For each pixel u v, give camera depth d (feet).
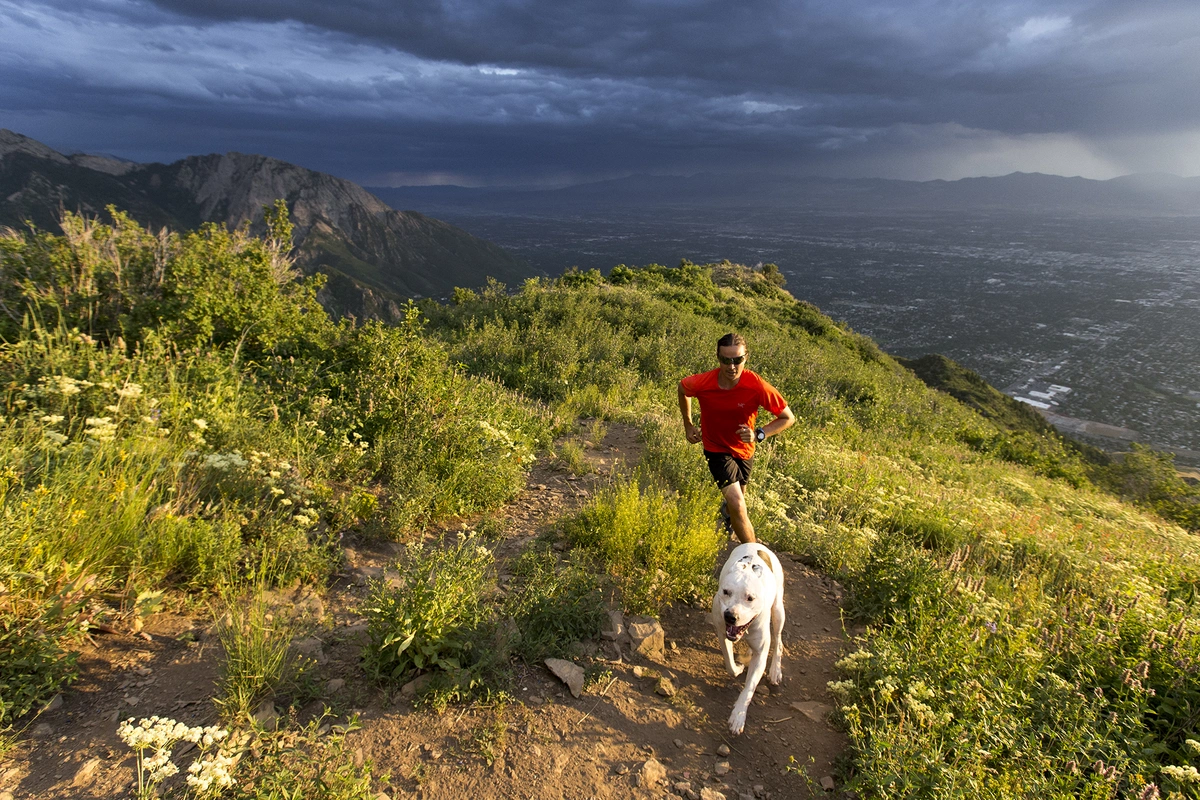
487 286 66.13
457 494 17.94
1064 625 14.24
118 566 11.86
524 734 10.12
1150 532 29.86
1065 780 9.48
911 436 46.50
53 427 15.80
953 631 13.00
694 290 96.07
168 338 22.70
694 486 21.13
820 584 17.11
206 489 14.97
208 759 8.21
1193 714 11.64
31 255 23.20
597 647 12.56
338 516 15.66
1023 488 34.99
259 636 10.15
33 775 8.20
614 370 41.11
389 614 10.98
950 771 9.21
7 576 10.11
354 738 9.50
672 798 9.42
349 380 24.48
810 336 94.68
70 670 9.72
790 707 11.92
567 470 23.03
